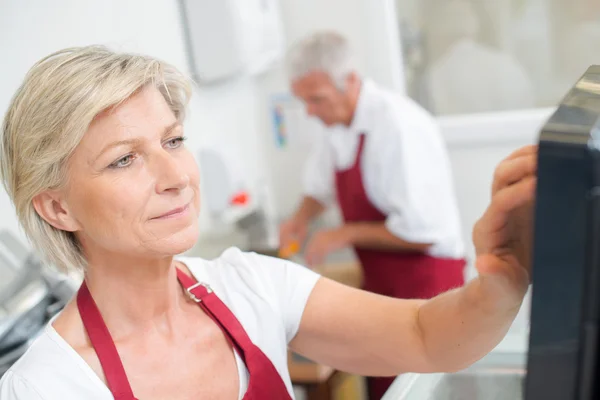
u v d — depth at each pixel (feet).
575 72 10.18
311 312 4.03
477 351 3.33
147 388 3.56
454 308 3.35
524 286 2.79
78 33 7.71
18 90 3.36
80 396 3.38
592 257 1.67
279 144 11.40
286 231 9.79
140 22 8.69
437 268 8.63
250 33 9.66
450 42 10.57
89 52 3.36
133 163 3.35
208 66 9.66
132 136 3.29
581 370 1.74
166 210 3.36
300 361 7.80
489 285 2.91
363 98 8.55
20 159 3.36
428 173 8.41
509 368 4.33
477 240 2.79
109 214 3.33
